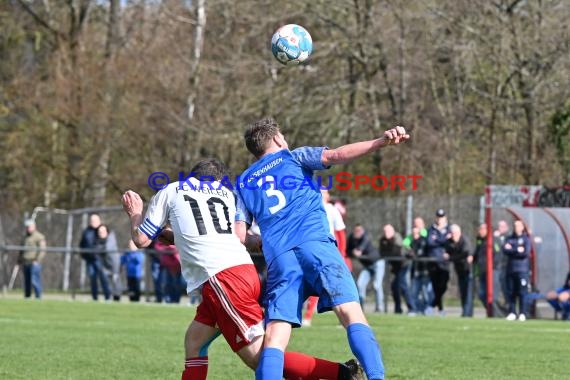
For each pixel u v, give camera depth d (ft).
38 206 291.17
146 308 157.58
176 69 263.49
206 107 253.03
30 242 194.29
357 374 53.26
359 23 239.09
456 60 230.68
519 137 233.55
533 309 159.02
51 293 223.10
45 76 294.25
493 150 235.40
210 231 54.39
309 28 248.73
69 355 85.76
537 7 222.48
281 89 245.04
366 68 242.99
